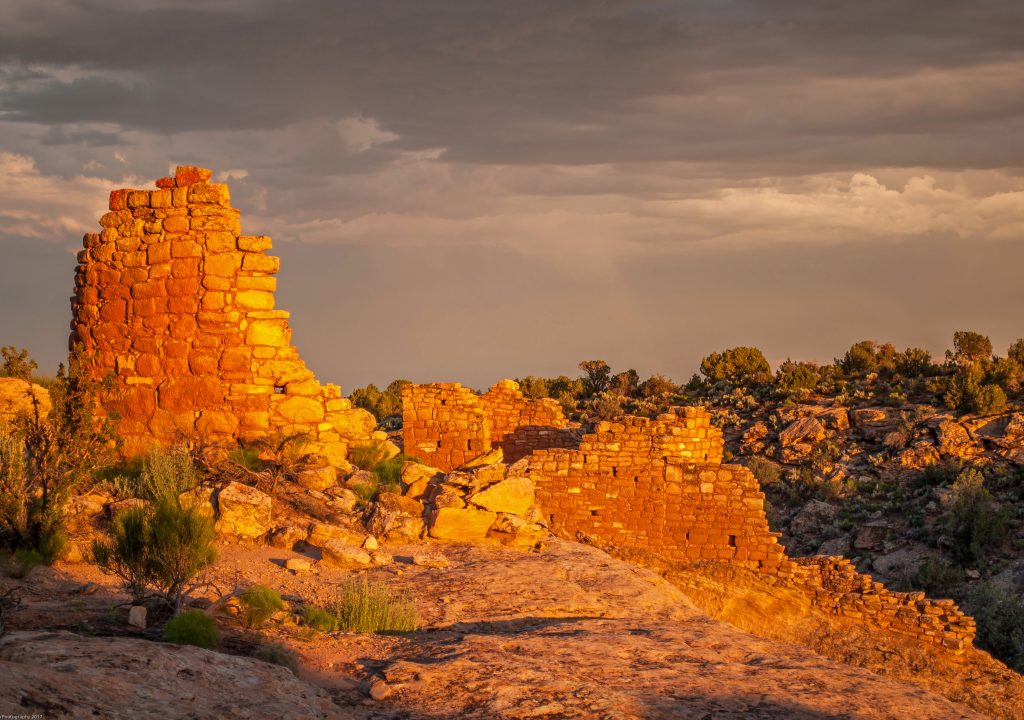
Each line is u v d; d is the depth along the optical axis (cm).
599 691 1021
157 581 1247
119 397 2239
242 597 1288
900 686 1146
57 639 951
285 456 2136
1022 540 4759
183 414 2216
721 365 8650
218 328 2223
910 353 8006
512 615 1431
